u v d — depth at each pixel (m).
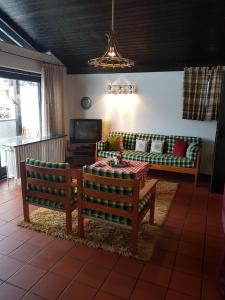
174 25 3.67
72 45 4.72
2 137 4.59
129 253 2.32
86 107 5.74
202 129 4.80
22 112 4.73
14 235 2.62
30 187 2.74
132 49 4.48
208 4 3.12
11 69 4.20
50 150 4.88
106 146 5.02
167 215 3.18
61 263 2.20
